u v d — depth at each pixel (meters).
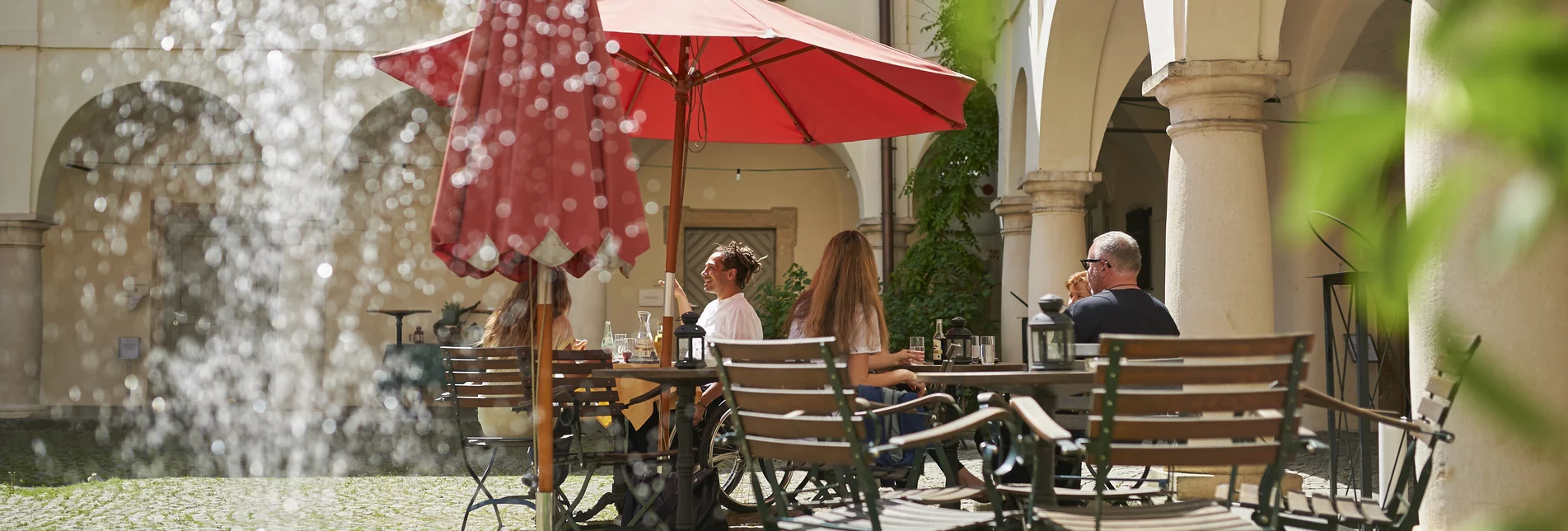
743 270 5.11
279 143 11.76
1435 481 2.94
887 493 3.25
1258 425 2.41
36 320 11.69
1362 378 4.59
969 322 11.73
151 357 12.94
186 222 13.02
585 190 3.38
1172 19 5.37
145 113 12.47
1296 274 8.91
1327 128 0.34
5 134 11.49
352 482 6.88
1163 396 2.39
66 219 12.98
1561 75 0.29
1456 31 0.32
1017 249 10.01
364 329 13.33
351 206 13.41
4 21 11.51
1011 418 2.69
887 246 12.59
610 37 5.29
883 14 12.05
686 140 5.04
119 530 5.17
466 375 4.39
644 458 4.35
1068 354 3.40
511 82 3.41
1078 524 2.52
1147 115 12.26
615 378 4.36
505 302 4.76
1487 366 0.38
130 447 9.17
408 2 11.79
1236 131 5.24
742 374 2.85
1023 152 9.90
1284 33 8.09
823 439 2.83
